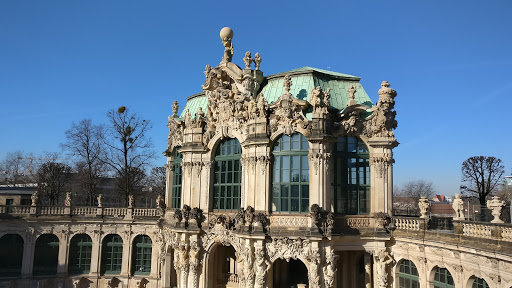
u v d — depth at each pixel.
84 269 55.28
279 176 37.78
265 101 38.44
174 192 48.75
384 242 36.97
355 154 38.25
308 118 37.62
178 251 42.94
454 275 30.30
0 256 52.69
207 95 43.62
